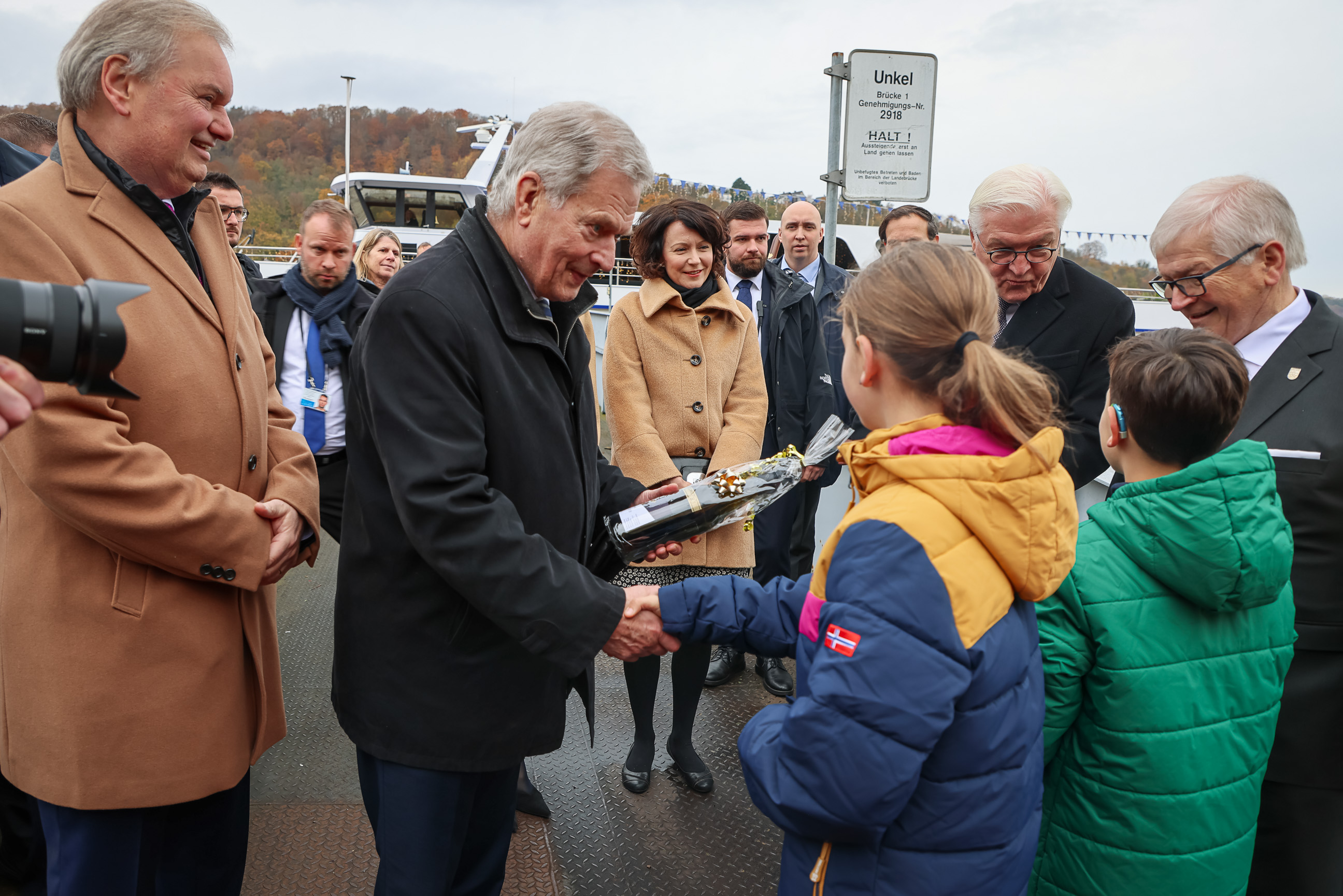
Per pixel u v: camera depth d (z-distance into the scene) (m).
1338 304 1.76
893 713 1.02
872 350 1.19
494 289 1.46
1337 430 1.61
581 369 1.68
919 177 3.79
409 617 1.49
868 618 1.05
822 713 1.05
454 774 1.52
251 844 2.32
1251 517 1.28
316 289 3.18
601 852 2.36
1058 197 2.20
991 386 1.06
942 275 1.14
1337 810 1.69
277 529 1.61
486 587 1.35
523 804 2.50
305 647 3.62
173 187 1.51
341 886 2.17
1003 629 1.11
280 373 3.10
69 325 0.76
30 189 1.36
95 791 1.41
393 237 4.41
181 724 1.48
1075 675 1.36
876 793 1.03
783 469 1.94
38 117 2.79
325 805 2.53
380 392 1.37
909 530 1.06
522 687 1.53
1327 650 1.64
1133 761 1.35
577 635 1.40
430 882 1.52
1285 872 1.74
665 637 1.51
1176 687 1.34
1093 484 2.87
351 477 1.54
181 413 1.47
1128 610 1.35
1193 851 1.36
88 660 1.40
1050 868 1.47
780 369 3.45
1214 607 1.32
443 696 1.49
